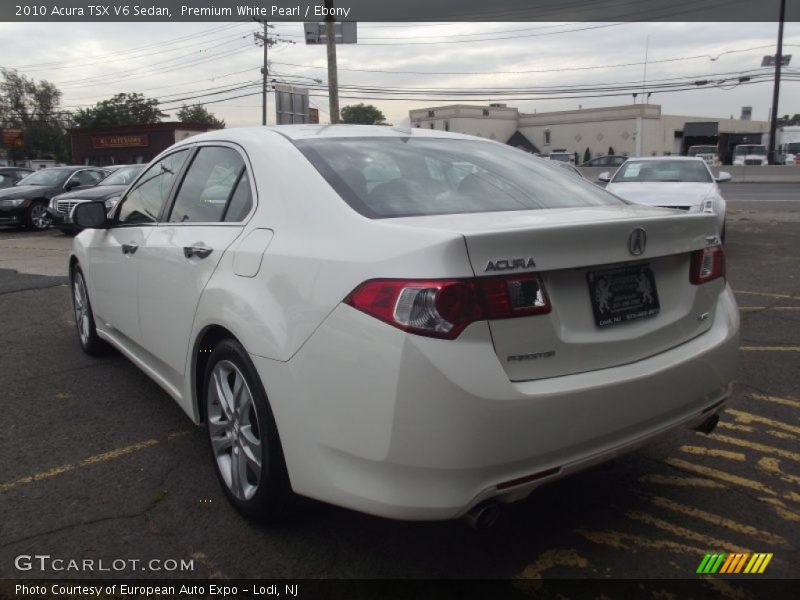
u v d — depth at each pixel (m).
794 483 3.35
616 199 3.44
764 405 4.31
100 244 4.57
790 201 21.48
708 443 3.80
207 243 3.16
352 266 2.37
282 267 2.63
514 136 70.19
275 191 2.92
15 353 5.49
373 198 2.72
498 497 2.29
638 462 3.59
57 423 4.04
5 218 16.12
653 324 2.69
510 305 2.24
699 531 2.93
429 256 2.20
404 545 2.82
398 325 2.18
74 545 2.80
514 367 2.27
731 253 10.79
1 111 70.56
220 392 3.02
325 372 2.36
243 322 2.70
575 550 2.80
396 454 2.20
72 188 17.17
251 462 2.83
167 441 3.80
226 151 3.44
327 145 3.15
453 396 2.13
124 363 5.21
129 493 3.22
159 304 3.56
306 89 18.69
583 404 2.35
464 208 2.79
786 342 5.64
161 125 47.50
